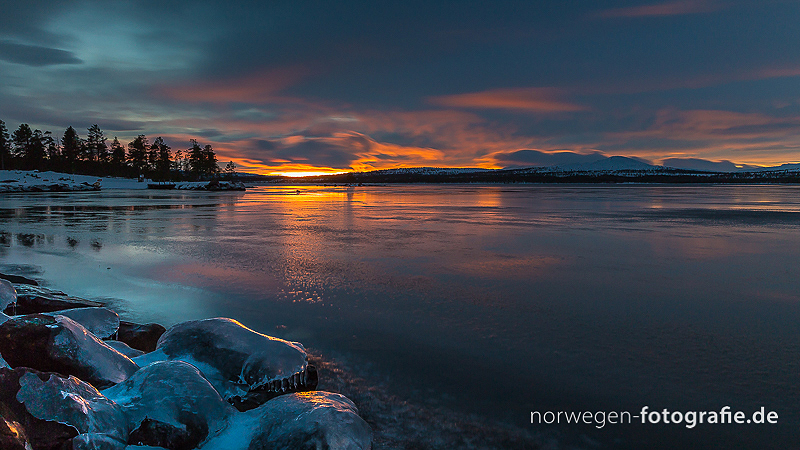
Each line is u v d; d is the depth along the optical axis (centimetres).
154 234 1727
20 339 343
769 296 844
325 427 301
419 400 434
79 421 263
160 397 318
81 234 1716
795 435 388
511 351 568
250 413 355
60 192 6969
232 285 893
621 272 1048
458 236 1689
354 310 733
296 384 425
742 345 595
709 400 447
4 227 1969
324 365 512
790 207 3512
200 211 3061
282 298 800
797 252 1336
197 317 682
